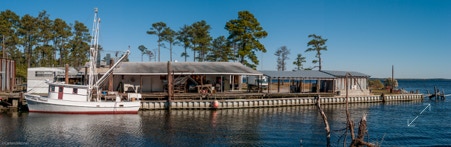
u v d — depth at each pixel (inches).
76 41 3203.7
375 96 2242.9
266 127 1171.9
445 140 1059.9
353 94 2235.5
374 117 1525.6
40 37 2925.7
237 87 1952.5
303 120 1338.6
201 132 1066.1
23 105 1419.8
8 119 1208.2
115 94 1492.4
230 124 1216.8
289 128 1162.0
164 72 1692.9
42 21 2942.9
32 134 986.7
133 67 1776.6
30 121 1176.2
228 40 2640.3
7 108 1397.6
